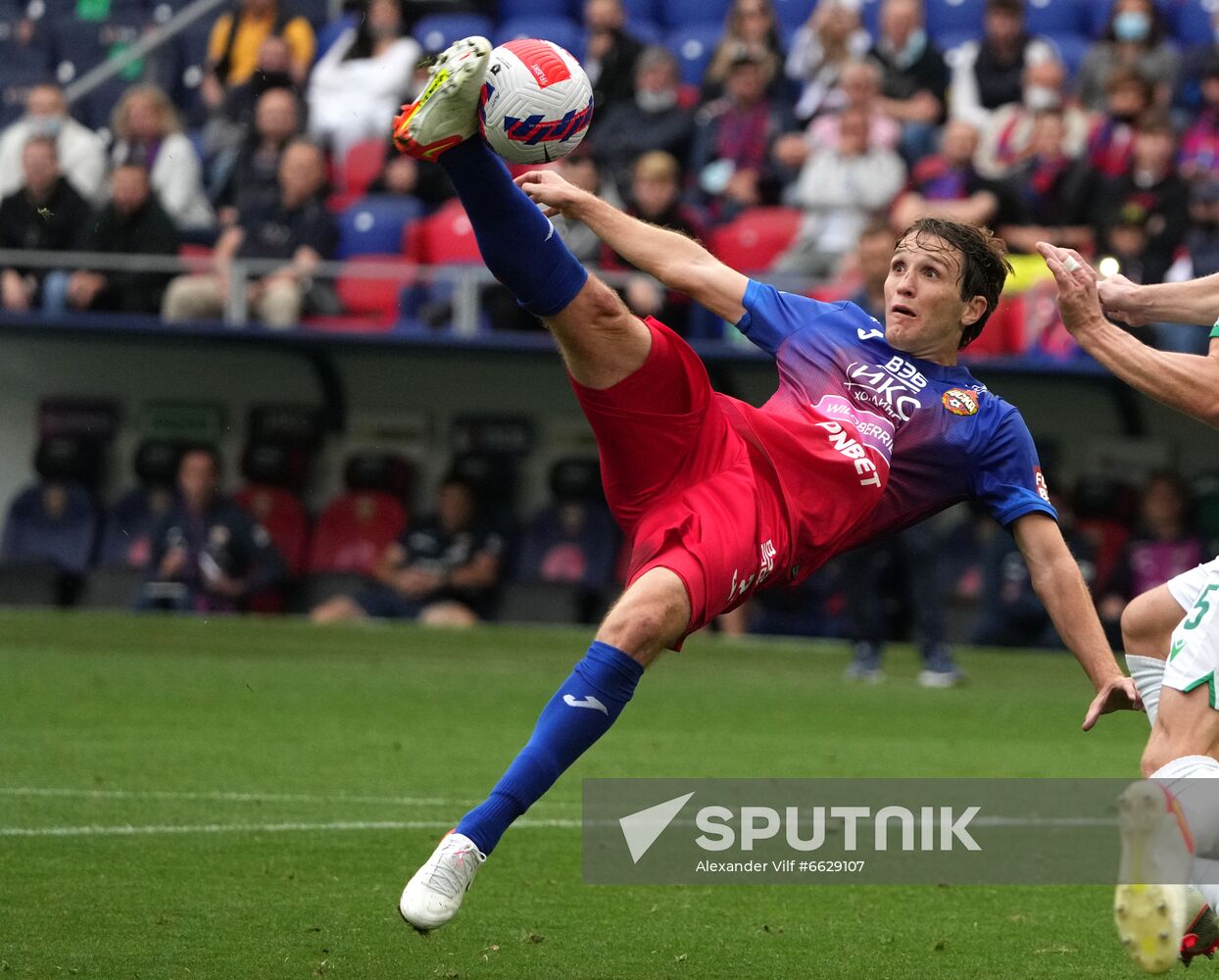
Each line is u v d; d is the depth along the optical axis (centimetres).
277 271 4338
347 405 4619
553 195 1370
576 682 1256
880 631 3438
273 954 1266
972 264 1405
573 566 4369
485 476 4428
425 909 1180
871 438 1377
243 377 4609
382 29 4891
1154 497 4091
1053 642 4159
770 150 4600
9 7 5669
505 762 2239
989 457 1401
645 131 4606
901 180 4328
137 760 2167
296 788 1998
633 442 1360
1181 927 1041
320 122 4856
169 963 1224
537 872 1600
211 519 4253
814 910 1484
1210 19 5247
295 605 4422
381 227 4538
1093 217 4225
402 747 2352
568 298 1330
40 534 4506
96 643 3594
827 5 4894
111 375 4616
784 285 4294
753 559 1319
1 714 2527
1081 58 5184
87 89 5319
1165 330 4072
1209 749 1178
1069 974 1274
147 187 4369
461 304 4306
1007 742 2578
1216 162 4441
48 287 4369
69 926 1328
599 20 4781
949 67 4806
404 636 3941
